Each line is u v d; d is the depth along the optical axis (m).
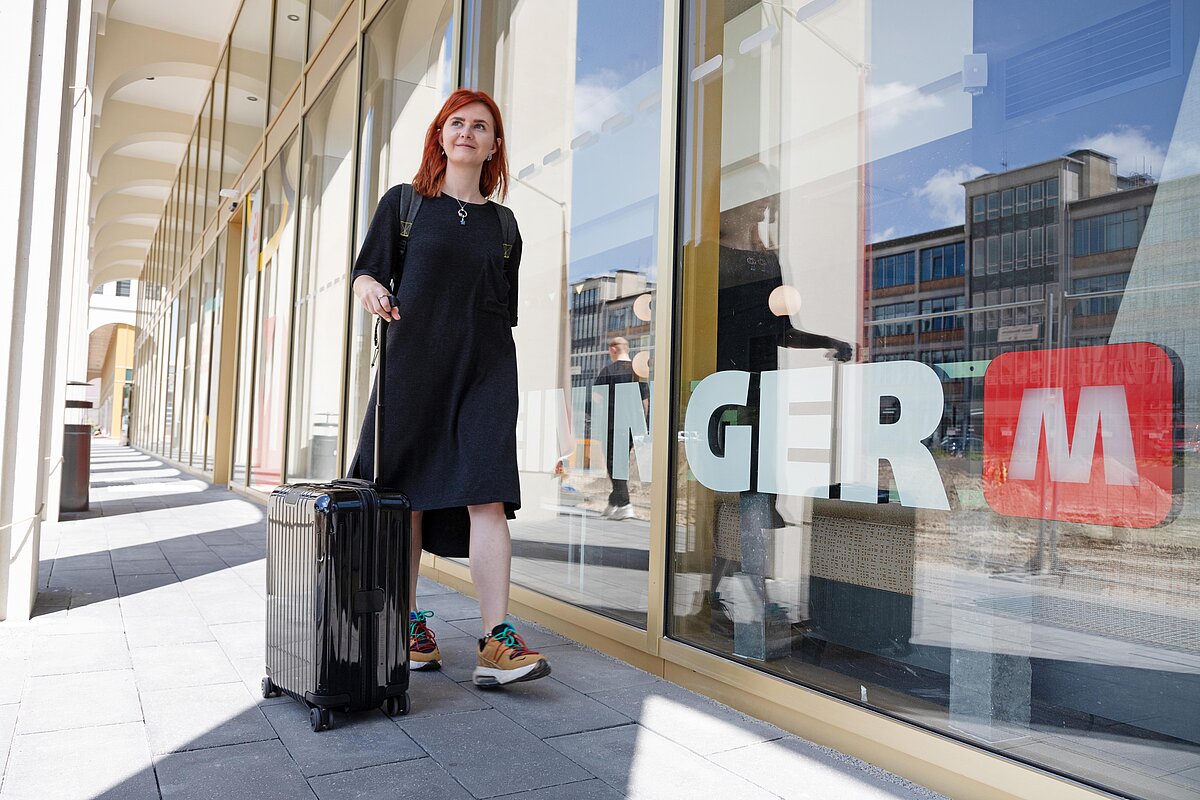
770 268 2.07
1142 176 1.33
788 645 1.96
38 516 3.06
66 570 3.83
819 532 1.89
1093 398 1.38
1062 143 1.44
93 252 21.50
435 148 2.29
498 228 2.31
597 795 1.56
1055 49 1.46
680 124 2.43
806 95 1.99
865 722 1.73
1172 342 1.28
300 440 6.34
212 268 11.30
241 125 9.45
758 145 2.13
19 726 1.86
